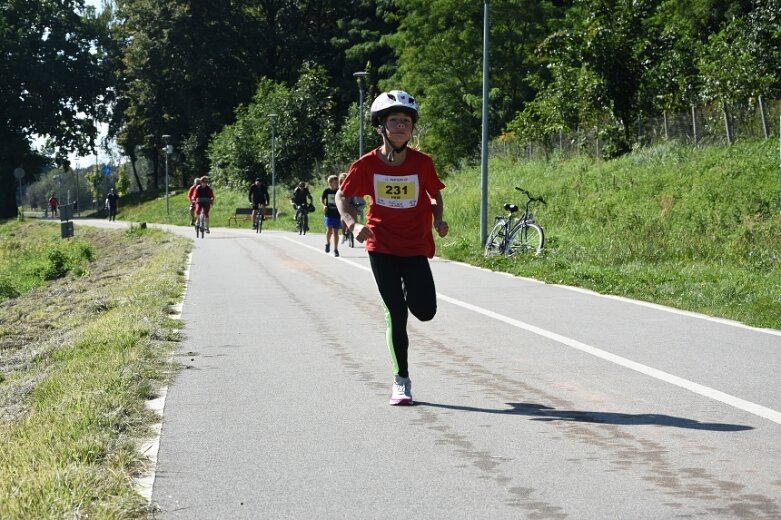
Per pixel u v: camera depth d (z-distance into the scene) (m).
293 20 85.06
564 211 26.44
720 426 6.13
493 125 51.62
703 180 24.31
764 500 4.62
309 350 9.50
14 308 19.53
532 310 12.30
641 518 4.40
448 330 10.62
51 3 84.69
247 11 87.56
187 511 4.62
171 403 7.09
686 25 33.75
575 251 19.39
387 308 6.93
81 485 4.74
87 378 7.82
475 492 4.86
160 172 100.69
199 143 82.81
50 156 85.06
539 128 35.88
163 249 29.86
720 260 16.95
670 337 9.92
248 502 4.75
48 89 81.62
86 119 86.19
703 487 4.85
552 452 5.59
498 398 7.13
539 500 4.70
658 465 5.27
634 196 25.44
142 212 78.19
